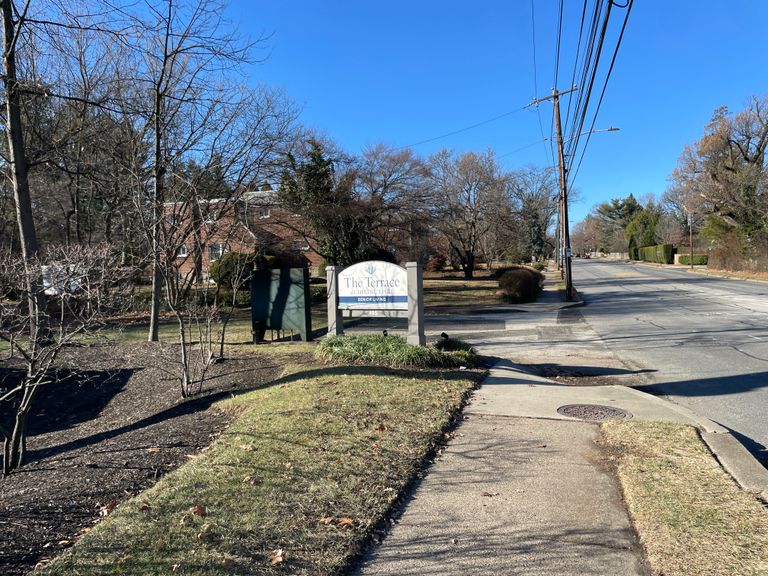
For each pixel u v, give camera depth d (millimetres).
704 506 3760
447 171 43281
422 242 30938
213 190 15742
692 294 27812
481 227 48000
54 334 6945
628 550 3287
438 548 3336
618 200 120500
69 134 12430
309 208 23859
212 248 15500
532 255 82562
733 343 12266
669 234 89812
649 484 4164
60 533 3459
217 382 8461
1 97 9984
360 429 5434
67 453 5547
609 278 48062
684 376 9102
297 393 6828
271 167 19906
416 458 4797
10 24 9250
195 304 10547
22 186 9836
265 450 4773
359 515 3684
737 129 46969
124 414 7754
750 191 43812
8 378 9719
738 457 4816
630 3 7672
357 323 18156
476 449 5164
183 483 4062
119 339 13195
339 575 3012
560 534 3492
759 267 42375
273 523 3479
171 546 3141
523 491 4180
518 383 8062
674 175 54000
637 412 6387
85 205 21453
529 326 17250
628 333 14828
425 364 8805
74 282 6289
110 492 4148
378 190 26188
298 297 11906
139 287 20688
